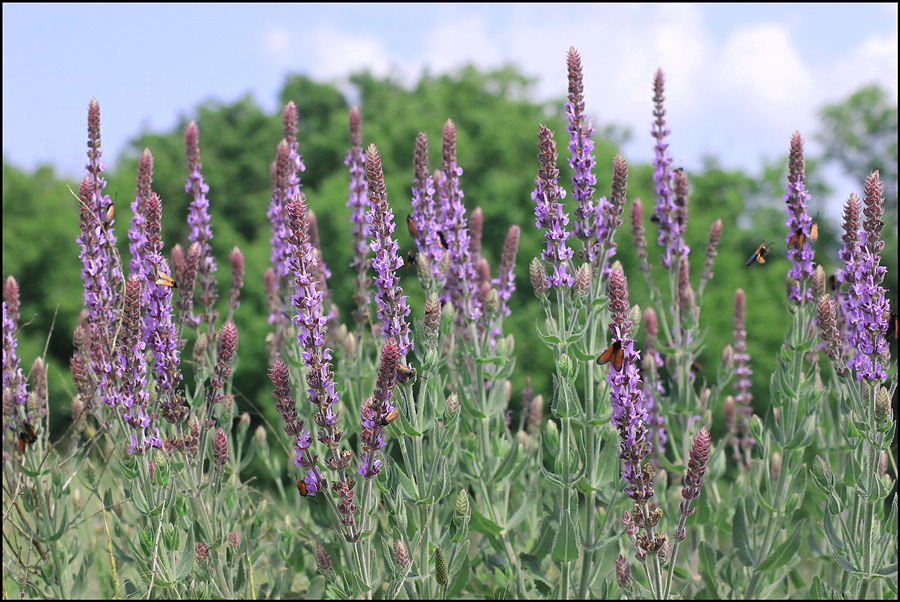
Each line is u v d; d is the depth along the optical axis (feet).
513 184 77.82
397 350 15.21
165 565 17.22
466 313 20.29
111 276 17.75
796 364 19.77
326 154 91.09
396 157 86.07
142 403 16.62
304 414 21.45
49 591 19.90
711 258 23.49
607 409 18.49
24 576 18.74
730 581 21.33
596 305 18.26
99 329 17.21
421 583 18.37
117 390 16.83
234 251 22.58
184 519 18.78
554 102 105.70
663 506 22.26
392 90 115.44
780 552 19.54
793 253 19.71
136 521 21.61
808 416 20.08
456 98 97.71
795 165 19.53
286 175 22.12
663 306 25.89
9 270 83.46
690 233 81.51
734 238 87.81
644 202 79.87
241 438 21.99
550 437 19.53
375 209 15.99
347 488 15.60
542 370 68.44
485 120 87.92
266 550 22.15
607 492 20.13
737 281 80.69
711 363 69.36
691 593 22.50
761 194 96.43
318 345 15.19
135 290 16.08
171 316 17.11
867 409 16.90
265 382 72.79
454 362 22.09
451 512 20.51
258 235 92.48
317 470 15.75
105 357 17.17
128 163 106.83
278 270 22.86
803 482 21.09
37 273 87.45
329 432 15.58
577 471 18.33
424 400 17.49
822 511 22.81
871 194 15.98
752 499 21.45
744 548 20.68
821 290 19.44
